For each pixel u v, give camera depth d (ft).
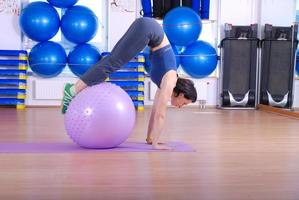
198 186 5.64
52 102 20.44
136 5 20.75
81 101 8.10
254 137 10.89
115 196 5.12
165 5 20.16
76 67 18.52
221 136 11.01
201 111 19.24
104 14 20.68
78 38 18.42
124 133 8.27
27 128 12.18
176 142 9.70
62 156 7.70
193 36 18.79
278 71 20.21
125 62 8.28
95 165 6.96
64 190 5.37
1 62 19.20
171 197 5.10
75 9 18.52
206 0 20.39
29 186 5.56
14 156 7.67
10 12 19.89
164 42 8.37
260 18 21.34
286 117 16.66
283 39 20.11
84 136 8.11
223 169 6.78
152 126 9.13
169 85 7.98
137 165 7.00
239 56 20.11
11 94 19.36
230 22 21.36
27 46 20.18
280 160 7.66
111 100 8.05
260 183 5.84
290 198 5.11
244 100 20.11
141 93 19.74
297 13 21.63
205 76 20.20
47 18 18.11
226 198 5.08
